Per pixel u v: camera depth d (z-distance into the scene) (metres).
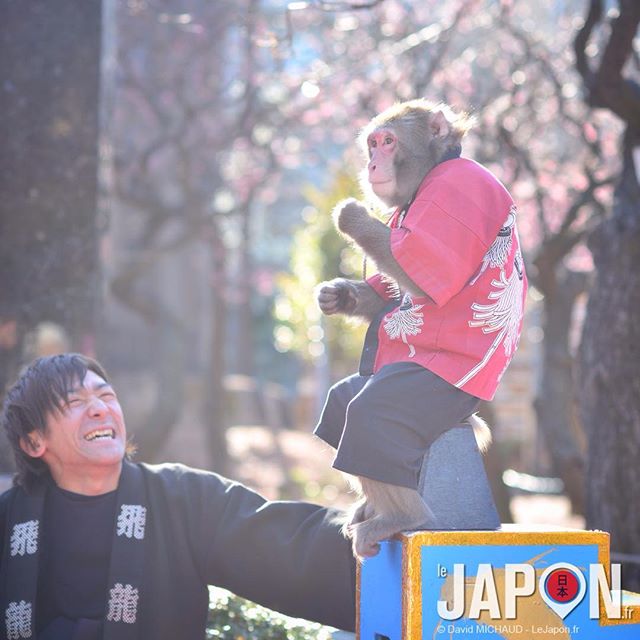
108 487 8.02
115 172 28.69
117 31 28.81
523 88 23.84
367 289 7.39
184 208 29.31
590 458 12.84
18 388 7.96
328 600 7.79
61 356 8.05
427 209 6.41
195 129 31.62
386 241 6.42
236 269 45.59
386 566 6.81
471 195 6.50
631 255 12.48
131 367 45.66
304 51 27.77
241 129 27.58
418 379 6.62
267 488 32.69
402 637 6.44
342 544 7.74
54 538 7.91
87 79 13.49
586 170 20.56
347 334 44.09
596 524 12.67
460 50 24.77
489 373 6.69
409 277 6.36
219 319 34.28
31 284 13.17
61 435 7.75
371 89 24.53
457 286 6.41
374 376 6.78
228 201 37.75
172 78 28.78
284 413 51.50
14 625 7.64
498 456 21.53
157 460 32.00
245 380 52.41
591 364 12.78
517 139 24.19
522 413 38.31
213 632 8.55
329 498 31.70
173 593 7.96
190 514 8.15
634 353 12.38
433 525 6.71
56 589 7.85
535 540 6.62
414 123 6.88
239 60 30.73
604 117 24.52
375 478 6.50
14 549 7.79
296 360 78.00
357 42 25.06
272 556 7.93
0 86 13.30
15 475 8.06
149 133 33.53
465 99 24.08
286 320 52.56
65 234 13.30
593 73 13.28
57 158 13.34
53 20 13.43
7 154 13.26
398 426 6.54
